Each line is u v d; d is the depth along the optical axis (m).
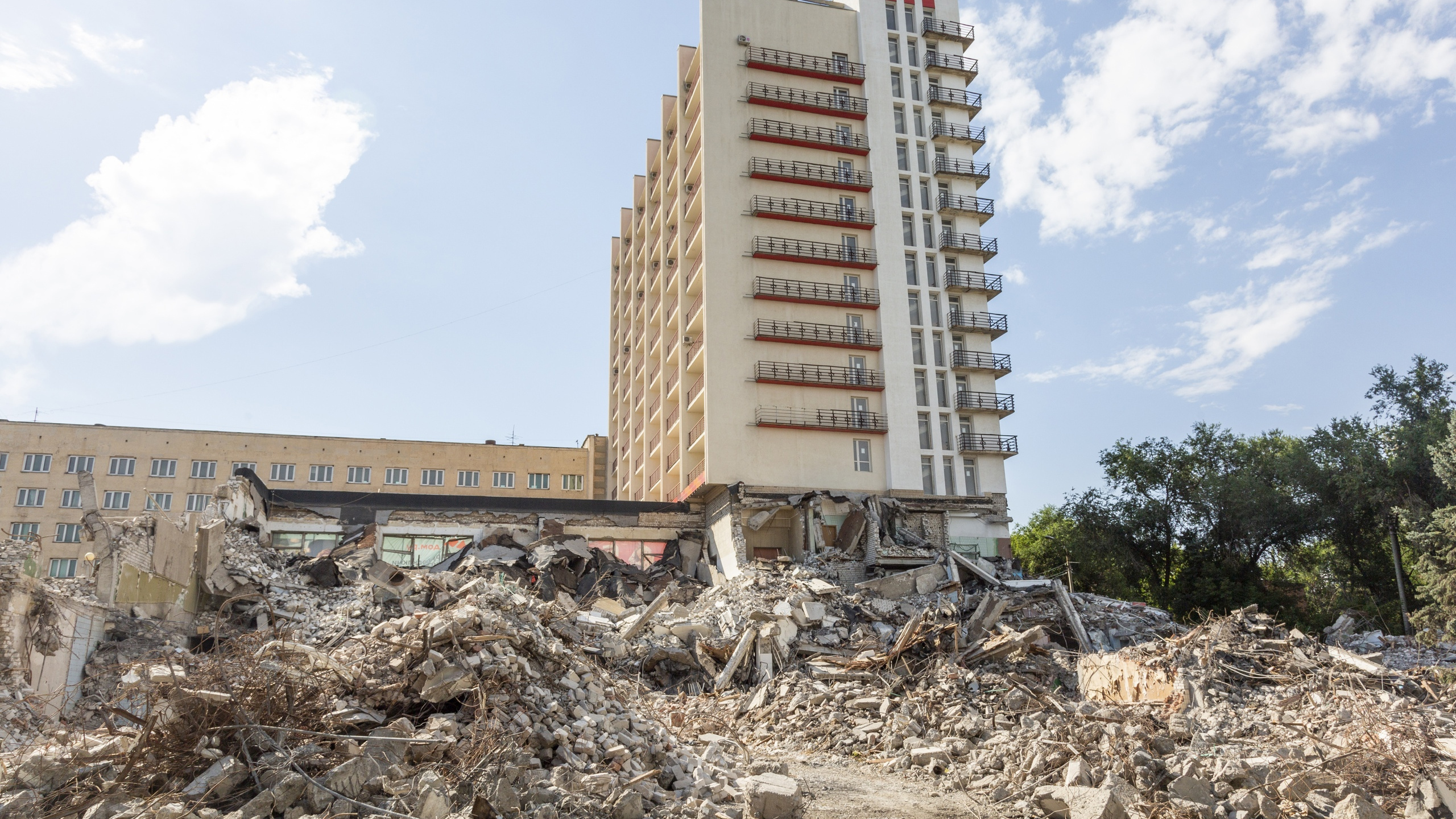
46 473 67.06
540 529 46.56
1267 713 16.95
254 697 10.95
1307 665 19.34
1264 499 50.72
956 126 62.88
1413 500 45.00
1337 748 13.87
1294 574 59.62
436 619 13.53
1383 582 50.38
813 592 36.16
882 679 24.06
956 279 60.38
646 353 70.25
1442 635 36.22
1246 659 20.06
